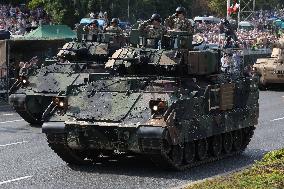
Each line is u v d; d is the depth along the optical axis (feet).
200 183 71.72
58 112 91.86
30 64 176.65
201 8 364.99
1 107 169.78
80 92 94.53
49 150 105.50
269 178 68.80
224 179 72.49
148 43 107.24
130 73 104.94
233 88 102.53
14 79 176.24
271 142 117.80
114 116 88.33
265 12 357.41
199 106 92.48
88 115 89.71
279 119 151.94
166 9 299.17
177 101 87.15
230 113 101.65
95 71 141.18
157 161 87.66
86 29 154.40
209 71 102.17
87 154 97.40
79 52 148.66
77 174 86.63
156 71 103.65
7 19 240.32
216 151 99.14
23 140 116.47
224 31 237.86
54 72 141.18
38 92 136.36
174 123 85.97
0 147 108.37
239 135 106.63
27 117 139.03
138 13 289.53
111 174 86.89
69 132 89.97
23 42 183.73
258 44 270.05
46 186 78.95
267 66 225.56
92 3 272.72
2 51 176.76
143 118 86.53
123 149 88.63
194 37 113.29
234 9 278.26
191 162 92.63
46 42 188.75
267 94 216.74
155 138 83.92
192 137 90.48
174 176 85.81
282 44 227.81
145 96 90.94
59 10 268.82
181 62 101.50
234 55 222.89
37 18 262.06
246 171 75.66
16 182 81.20
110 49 150.10
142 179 83.66
